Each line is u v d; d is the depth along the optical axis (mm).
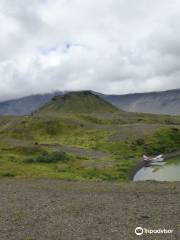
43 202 43188
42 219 35844
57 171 81438
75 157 114500
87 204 40906
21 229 32969
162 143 168625
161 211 36156
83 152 140250
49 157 103562
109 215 35844
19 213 38594
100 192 47938
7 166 84875
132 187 50250
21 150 121875
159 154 152125
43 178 65625
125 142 167125
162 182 54188
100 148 158125
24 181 61344
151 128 196250
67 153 127750
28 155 116750
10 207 41562
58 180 61938
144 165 117312
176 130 194000
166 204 38844
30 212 38781
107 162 109000
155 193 45156
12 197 47219
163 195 43594
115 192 47312
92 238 29578
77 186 53500
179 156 148750
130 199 42469
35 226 33688
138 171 104688
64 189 51438
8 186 56156
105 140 180250
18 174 72500
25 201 44344
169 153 155875
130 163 112375
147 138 174250
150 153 151500
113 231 31000
